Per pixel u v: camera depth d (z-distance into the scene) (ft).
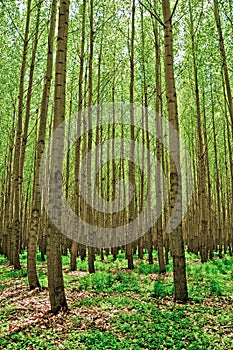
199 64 57.31
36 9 50.78
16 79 64.08
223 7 46.68
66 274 46.03
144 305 26.66
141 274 44.86
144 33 60.08
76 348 18.25
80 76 51.65
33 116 79.82
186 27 58.80
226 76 44.57
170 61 31.12
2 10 51.42
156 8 51.47
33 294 31.60
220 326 21.50
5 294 32.50
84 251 65.67
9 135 77.00
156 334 20.02
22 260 65.57
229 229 88.53
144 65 58.44
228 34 48.70
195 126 81.05
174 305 26.50
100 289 33.35
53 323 22.36
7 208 76.07
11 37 57.16
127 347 18.24
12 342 19.36
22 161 50.11
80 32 56.54
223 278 39.78
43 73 60.75
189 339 19.27
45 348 18.43
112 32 61.67
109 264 58.80
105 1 55.21
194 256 76.59
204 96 67.46
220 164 92.68
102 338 19.31
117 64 64.75
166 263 58.18
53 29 39.14
